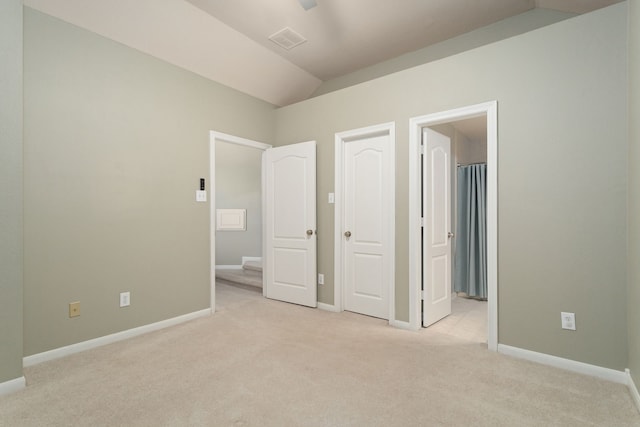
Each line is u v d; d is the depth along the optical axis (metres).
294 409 1.74
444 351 2.49
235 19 2.96
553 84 2.24
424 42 3.39
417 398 1.85
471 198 4.28
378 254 3.29
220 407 1.76
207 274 3.43
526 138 2.34
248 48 3.37
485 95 2.53
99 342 2.60
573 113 2.17
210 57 3.25
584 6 2.62
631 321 1.91
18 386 1.93
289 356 2.40
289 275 3.88
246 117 3.82
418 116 2.90
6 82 1.90
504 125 2.44
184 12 2.78
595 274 2.09
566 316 2.19
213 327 3.04
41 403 1.80
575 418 1.66
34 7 2.26
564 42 2.20
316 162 3.70
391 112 3.08
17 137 1.95
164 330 2.95
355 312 3.48
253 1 2.71
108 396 1.87
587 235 2.12
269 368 2.21
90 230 2.55
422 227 3.03
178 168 3.16
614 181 2.03
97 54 2.59
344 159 3.55
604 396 1.86
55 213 2.37
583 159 2.13
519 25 2.95
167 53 3.01
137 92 2.85
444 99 2.74
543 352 2.28
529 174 2.33
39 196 2.29
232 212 5.79
